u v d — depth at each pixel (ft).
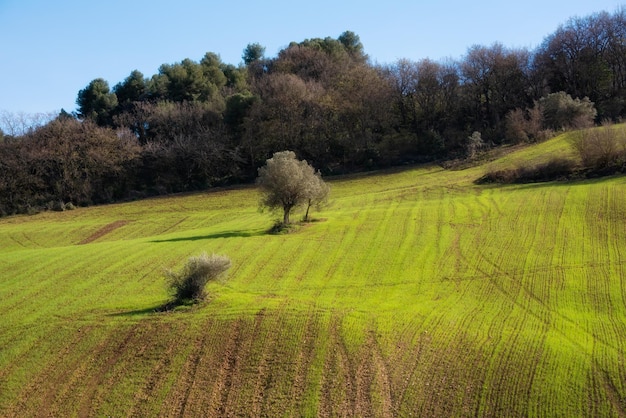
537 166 196.44
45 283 119.75
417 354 81.15
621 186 160.66
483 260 120.78
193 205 250.16
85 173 290.15
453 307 97.55
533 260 117.60
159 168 311.06
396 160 309.63
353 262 125.39
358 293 106.42
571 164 190.19
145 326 93.56
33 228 220.43
